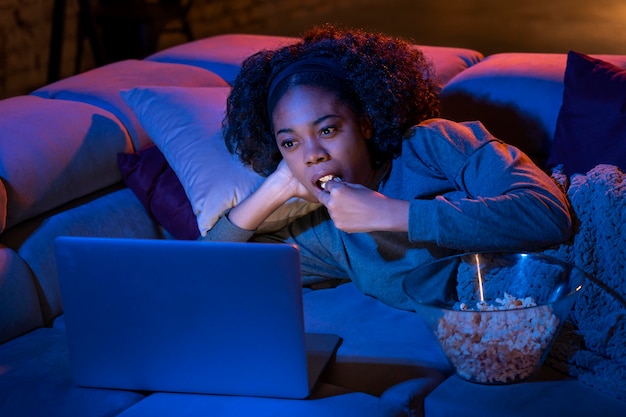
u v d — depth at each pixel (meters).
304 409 1.13
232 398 1.18
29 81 4.09
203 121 1.68
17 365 1.35
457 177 1.33
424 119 1.47
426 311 1.15
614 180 1.30
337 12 5.77
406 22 5.34
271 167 1.52
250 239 1.59
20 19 3.99
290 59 1.37
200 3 5.23
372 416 1.10
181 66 2.04
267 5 5.77
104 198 1.76
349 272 1.47
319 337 1.34
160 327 1.16
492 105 1.75
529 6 5.32
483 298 1.30
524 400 1.10
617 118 1.45
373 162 1.42
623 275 1.25
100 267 1.14
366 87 1.33
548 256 1.23
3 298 1.47
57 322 1.56
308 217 1.57
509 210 1.22
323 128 1.31
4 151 1.57
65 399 1.23
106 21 4.53
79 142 1.70
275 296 1.09
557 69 1.74
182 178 1.64
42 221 1.63
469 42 4.81
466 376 1.16
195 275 1.10
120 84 1.91
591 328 1.25
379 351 1.29
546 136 1.67
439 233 1.23
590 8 5.13
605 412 1.06
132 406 1.19
